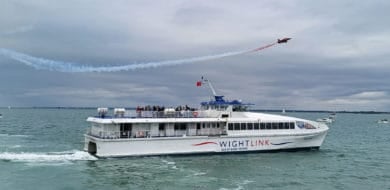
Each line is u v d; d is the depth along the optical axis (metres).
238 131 53.38
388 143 82.44
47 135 84.94
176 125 52.09
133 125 50.12
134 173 40.50
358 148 70.88
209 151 51.66
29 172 39.66
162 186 35.66
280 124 55.53
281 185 37.41
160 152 49.62
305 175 42.28
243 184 37.16
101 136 48.19
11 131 96.00
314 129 57.84
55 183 35.84
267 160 49.81
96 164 44.38
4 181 35.97
